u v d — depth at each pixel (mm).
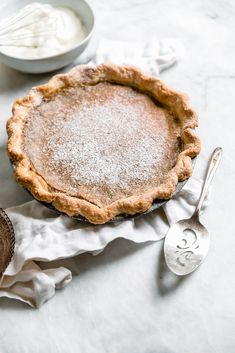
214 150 883
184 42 1051
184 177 802
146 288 768
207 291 771
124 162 816
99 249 769
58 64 951
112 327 738
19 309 750
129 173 807
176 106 876
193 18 1091
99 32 1057
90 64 918
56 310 750
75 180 800
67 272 760
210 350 728
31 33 971
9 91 965
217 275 785
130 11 1099
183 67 1012
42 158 819
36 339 728
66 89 895
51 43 959
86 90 896
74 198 777
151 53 997
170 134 854
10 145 815
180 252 781
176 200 828
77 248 762
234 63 1022
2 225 755
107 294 762
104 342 728
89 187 796
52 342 725
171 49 1007
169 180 787
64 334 731
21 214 797
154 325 741
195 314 751
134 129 851
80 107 874
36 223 784
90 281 772
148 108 882
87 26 1005
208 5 1113
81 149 825
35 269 757
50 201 777
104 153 823
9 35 965
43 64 939
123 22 1078
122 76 903
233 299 766
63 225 787
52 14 987
